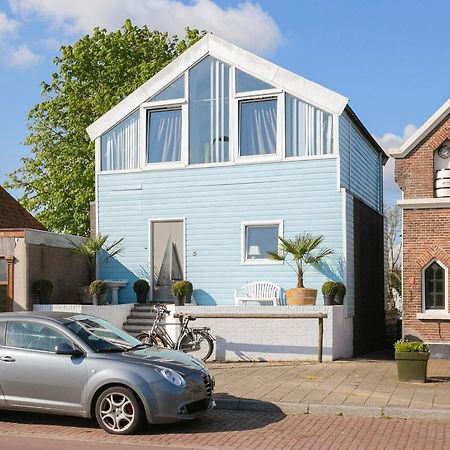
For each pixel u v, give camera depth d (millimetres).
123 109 20797
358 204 20328
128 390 9445
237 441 9156
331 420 10555
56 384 9727
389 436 9422
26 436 9391
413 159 17594
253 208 19297
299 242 17969
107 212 20875
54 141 32594
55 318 10305
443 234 17109
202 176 19859
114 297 20188
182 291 18812
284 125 19141
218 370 15023
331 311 16750
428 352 13172
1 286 18297
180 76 20297
